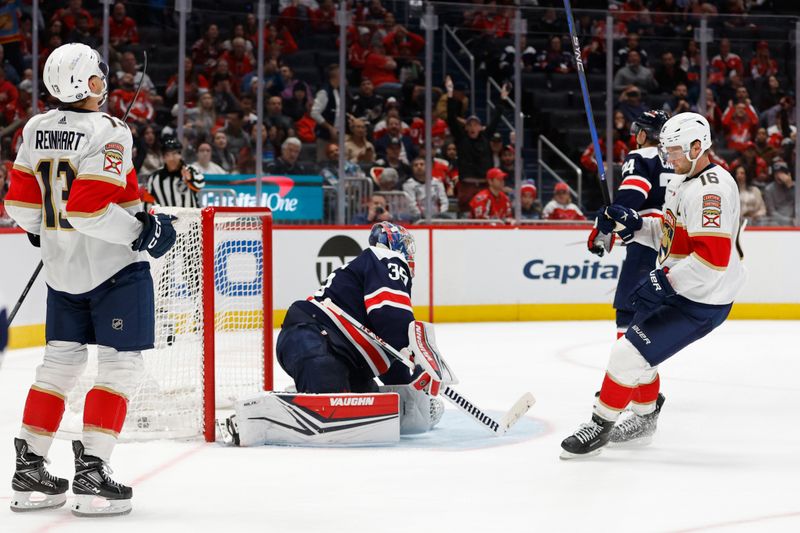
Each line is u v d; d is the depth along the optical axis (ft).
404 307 38.55
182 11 83.87
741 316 94.32
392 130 91.40
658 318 35.01
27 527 27.02
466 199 93.50
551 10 96.94
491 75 97.14
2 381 56.75
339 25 89.66
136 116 86.94
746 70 97.50
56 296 28.96
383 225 40.06
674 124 34.86
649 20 96.27
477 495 30.48
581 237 93.50
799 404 48.70
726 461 35.78
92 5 85.87
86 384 43.37
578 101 98.32
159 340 41.01
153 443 38.65
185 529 26.63
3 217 77.92
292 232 85.61
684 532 26.30
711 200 34.01
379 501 29.68
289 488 31.37
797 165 94.99
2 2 82.43
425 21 93.15
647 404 37.91
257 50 88.17
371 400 38.34
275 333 81.15
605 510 28.68
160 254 28.48
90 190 26.81
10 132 82.07
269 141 87.61
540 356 67.62
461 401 38.65
